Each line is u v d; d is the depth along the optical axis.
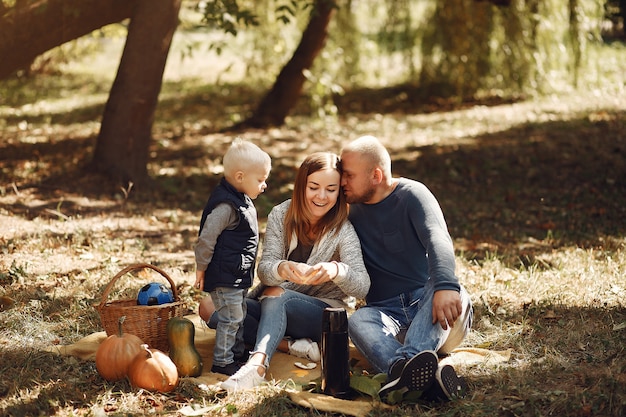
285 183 9.99
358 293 4.26
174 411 3.81
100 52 22.22
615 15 18.12
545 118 13.23
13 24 8.55
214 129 13.35
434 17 14.76
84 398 3.90
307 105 15.44
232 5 9.18
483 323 4.97
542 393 3.87
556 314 5.11
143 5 9.09
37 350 4.52
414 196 4.33
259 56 17.47
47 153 10.94
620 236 7.43
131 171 9.30
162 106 15.76
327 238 4.39
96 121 13.95
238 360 4.44
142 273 6.06
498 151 11.41
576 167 10.51
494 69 14.81
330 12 13.11
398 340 4.36
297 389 4.05
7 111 15.18
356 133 12.96
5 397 3.93
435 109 14.74
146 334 4.38
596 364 4.27
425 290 4.21
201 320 5.12
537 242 7.39
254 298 4.61
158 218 8.10
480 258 6.78
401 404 3.83
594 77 15.91
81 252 6.55
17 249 6.54
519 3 13.88
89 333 4.89
